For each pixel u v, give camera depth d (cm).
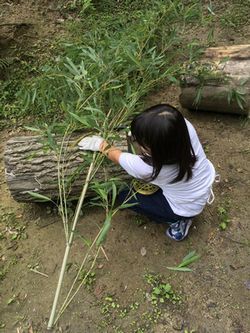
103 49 165
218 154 169
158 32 187
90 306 129
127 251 142
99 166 137
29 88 178
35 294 134
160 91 197
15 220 153
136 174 125
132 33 172
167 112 112
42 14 238
